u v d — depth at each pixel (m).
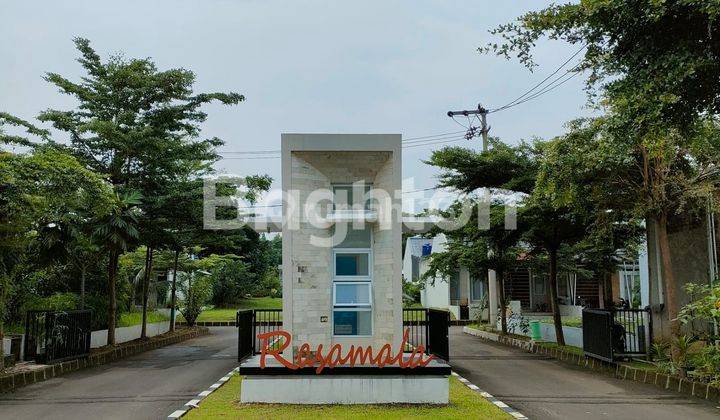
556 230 17.17
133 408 9.66
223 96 17.72
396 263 10.27
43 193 12.38
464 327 27.81
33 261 14.95
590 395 10.91
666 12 8.24
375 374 9.63
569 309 28.50
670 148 11.01
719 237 14.14
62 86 16.62
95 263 18.64
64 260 14.95
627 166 12.59
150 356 17.20
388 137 10.51
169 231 18.97
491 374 13.54
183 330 25.23
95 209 13.52
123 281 21.44
